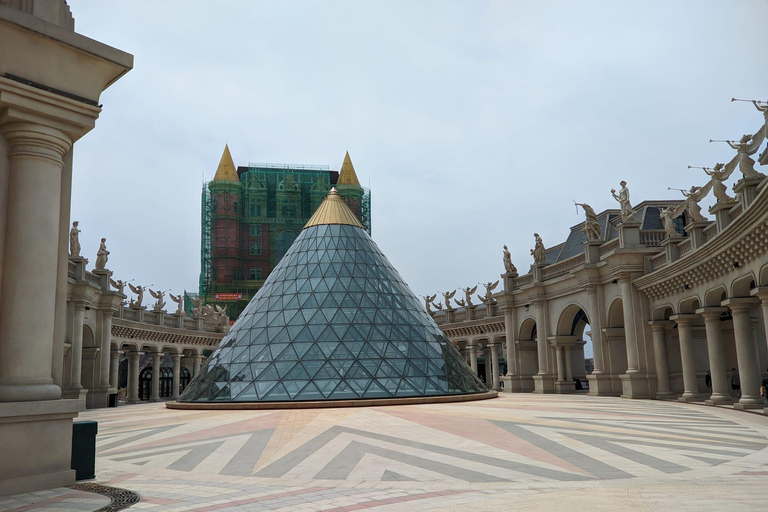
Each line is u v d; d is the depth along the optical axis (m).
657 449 15.92
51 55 12.17
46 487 11.65
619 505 9.27
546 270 52.50
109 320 50.28
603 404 32.94
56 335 12.45
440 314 73.88
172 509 9.96
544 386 50.53
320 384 33.88
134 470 14.52
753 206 23.02
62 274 12.69
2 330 11.50
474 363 68.44
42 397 11.57
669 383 38.91
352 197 129.75
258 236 122.75
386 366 35.88
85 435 13.27
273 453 16.62
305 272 42.38
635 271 40.03
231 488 11.95
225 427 23.19
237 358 37.69
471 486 11.55
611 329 43.28
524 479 12.16
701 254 30.59
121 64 13.00
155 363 65.94
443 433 19.61
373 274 42.88
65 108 12.28
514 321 56.69
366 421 23.61
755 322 36.19
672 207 39.88
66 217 12.91
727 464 13.52
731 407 29.42
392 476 12.86
